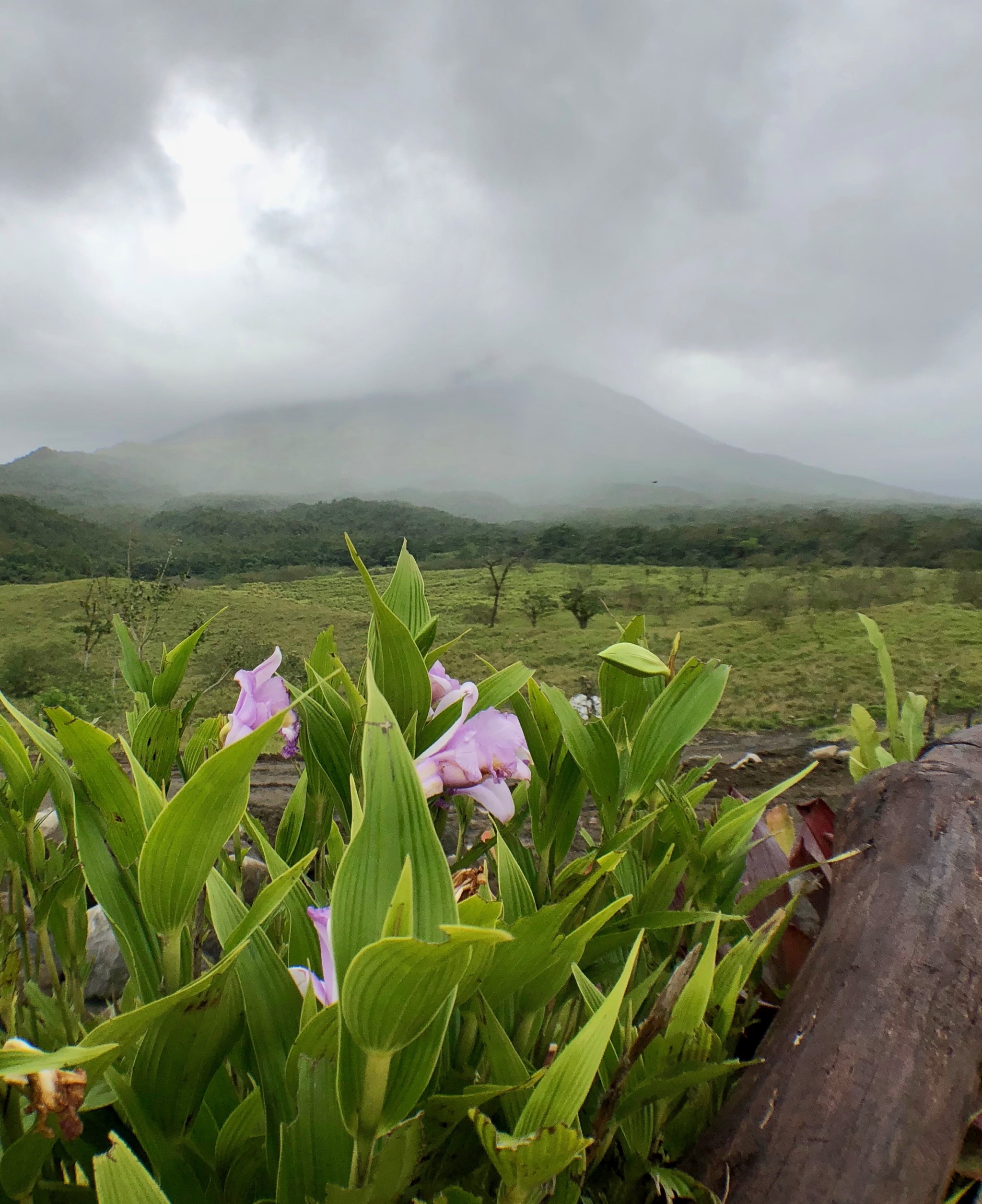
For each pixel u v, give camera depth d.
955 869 1.52
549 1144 0.68
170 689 1.41
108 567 32.47
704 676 1.38
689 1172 1.20
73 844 1.36
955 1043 1.26
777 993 1.79
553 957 0.94
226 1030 0.85
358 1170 0.68
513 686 1.38
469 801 1.52
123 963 2.49
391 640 1.16
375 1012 0.59
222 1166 0.90
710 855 1.43
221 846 0.80
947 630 41.78
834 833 1.88
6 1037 1.24
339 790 1.31
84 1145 0.96
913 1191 1.11
